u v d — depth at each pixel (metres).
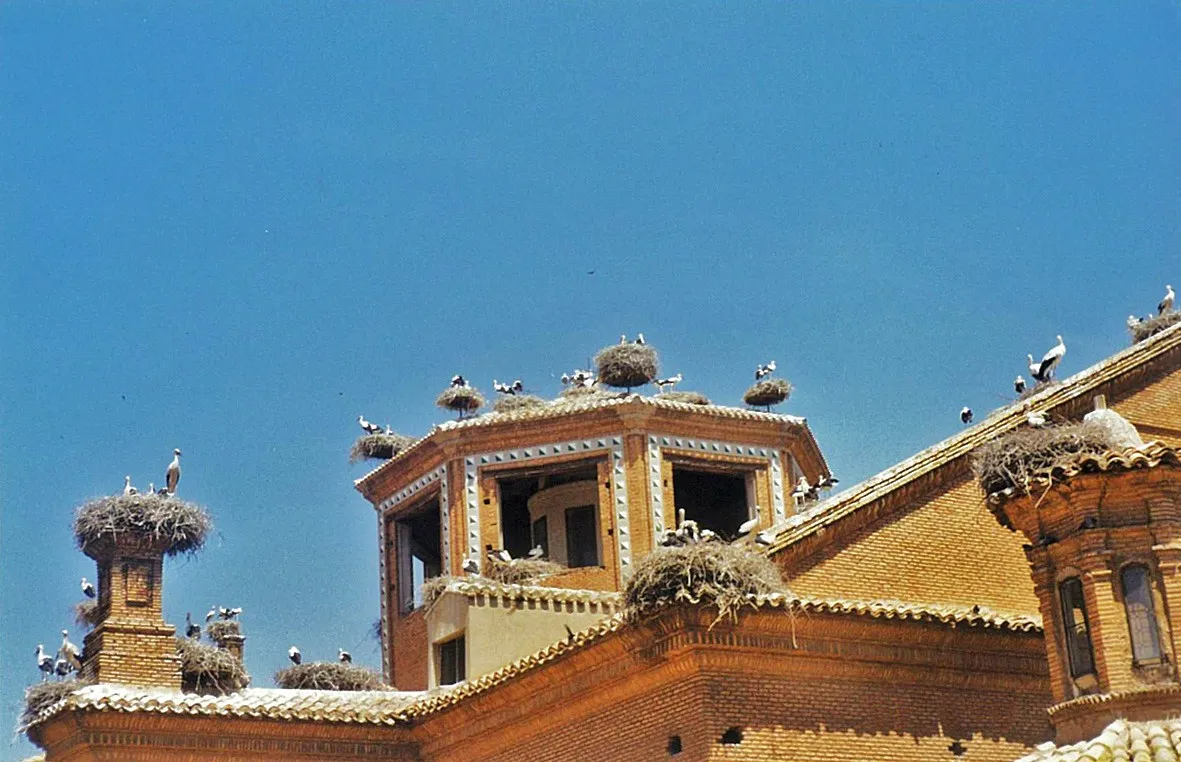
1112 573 32.53
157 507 42.47
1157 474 32.56
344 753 41.44
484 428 50.91
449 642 44.56
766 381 54.22
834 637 35.62
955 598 39.22
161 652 41.56
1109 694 31.94
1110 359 42.47
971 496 40.22
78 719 39.00
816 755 34.94
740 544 36.50
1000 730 36.94
